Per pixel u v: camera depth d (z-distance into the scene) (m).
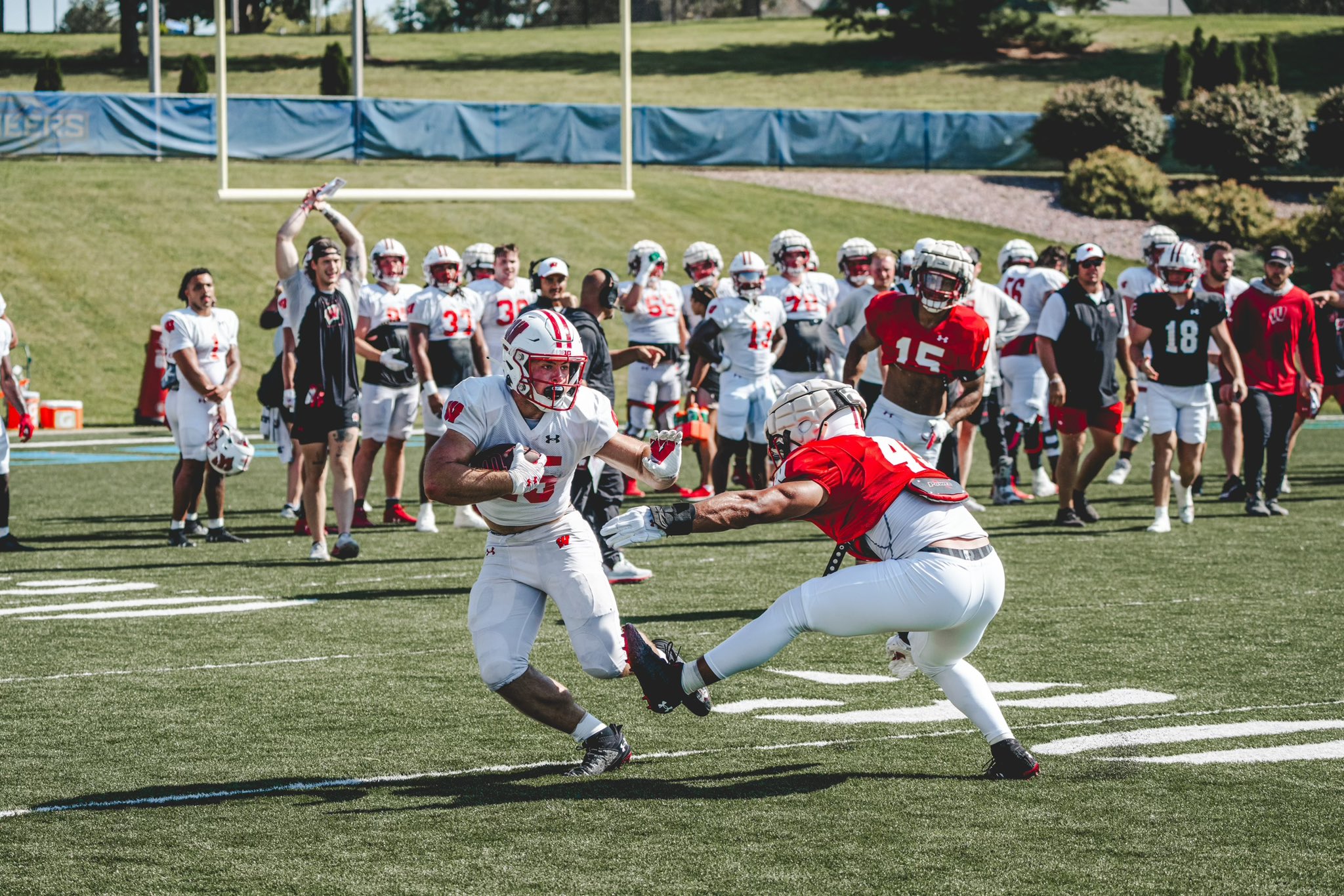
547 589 18.19
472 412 17.19
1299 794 17.19
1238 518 42.25
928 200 121.12
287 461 43.97
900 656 18.94
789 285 44.38
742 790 17.47
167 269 94.38
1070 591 30.98
